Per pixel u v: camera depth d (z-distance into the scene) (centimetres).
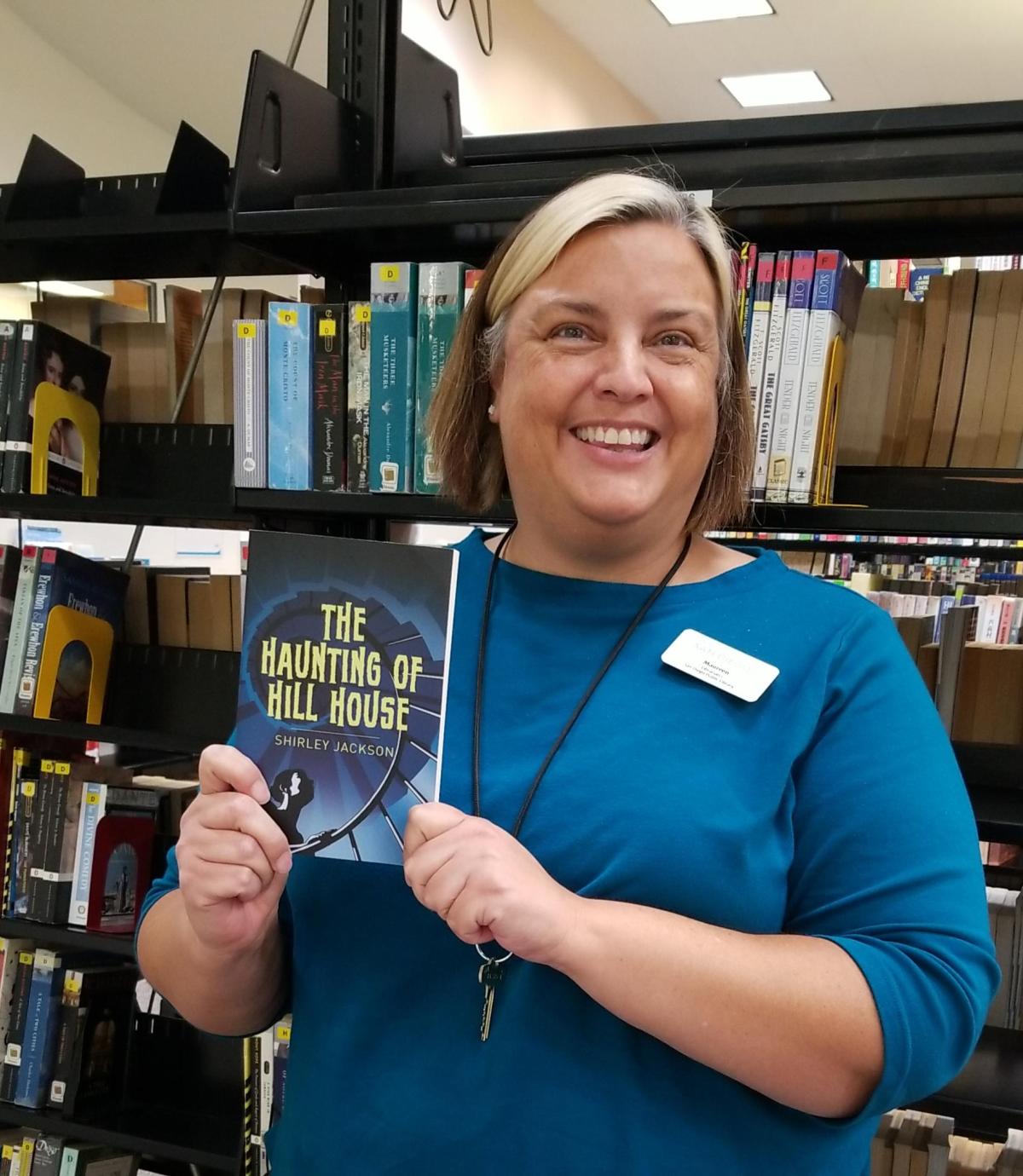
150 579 224
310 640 88
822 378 149
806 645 90
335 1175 88
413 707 87
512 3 515
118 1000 217
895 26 559
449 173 186
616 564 99
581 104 608
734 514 112
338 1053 90
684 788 84
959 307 158
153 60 387
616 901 82
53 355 207
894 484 161
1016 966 172
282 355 176
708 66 627
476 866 75
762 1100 82
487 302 108
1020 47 576
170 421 221
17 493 202
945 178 139
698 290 94
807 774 85
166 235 183
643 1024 75
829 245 173
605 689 92
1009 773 161
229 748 86
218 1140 199
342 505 174
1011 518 141
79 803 213
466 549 110
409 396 169
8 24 352
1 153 354
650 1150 81
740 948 76
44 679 207
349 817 87
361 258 197
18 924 212
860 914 79
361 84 192
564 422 93
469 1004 86
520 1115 83
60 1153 211
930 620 196
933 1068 74
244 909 84
